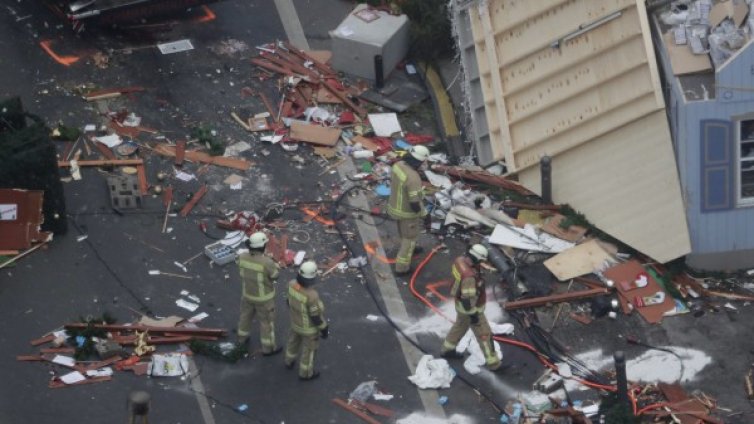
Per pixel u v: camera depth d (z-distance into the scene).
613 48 58.31
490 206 59.66
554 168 59.94
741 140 54.41
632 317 53.88
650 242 56.00
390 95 68.12
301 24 73.56
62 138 62.19
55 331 51.62
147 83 67.06
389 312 54.25
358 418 49.00
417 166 53.91
